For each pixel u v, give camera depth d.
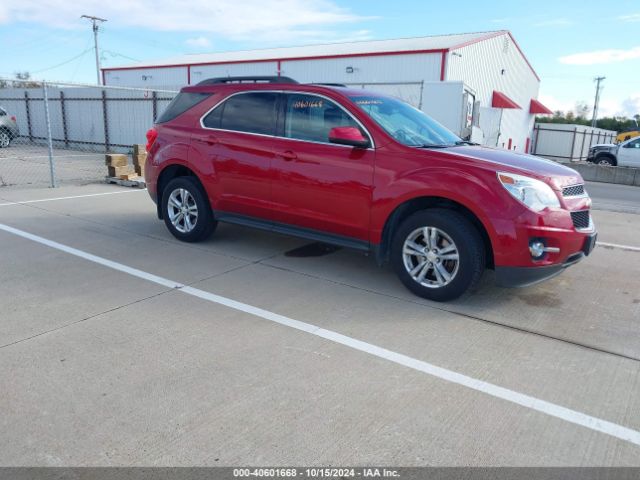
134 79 30.52
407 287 4.68
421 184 4.34
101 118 19.11
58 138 20.58
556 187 4.22
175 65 28.11
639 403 3.05
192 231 6.11
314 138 5.02
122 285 4.74
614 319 4.30
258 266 5.43
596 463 2.52
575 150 33.00
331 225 4.96
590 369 3.44
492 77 25.25
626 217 9.34
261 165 5.30
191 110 6.01
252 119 5.47
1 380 3.09
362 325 4.02
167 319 4.02
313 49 26.78
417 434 2.69
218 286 4.80
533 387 3.19
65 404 2.86
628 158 20.17
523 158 4.66
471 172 4.18
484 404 2.99
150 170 6.38
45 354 3.42
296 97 5.19
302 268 5.41
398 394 3.06
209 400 2.94
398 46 22.36
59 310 4.14
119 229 6.82
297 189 5.09
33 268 5.14
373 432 2.69
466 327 4.05
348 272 5.31
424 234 4.46
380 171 4.57
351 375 3.26
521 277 4.12
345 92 5.00
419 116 5.49
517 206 4.04
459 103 13.29
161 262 5.47
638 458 2.56
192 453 2.49
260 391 3.04
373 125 4.69
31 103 21.00
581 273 5.57
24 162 14.48
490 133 22.02
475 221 4.34
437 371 3.35
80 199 8.84
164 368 3.28
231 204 5.66
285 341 3.71
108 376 3.16
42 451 2.48
